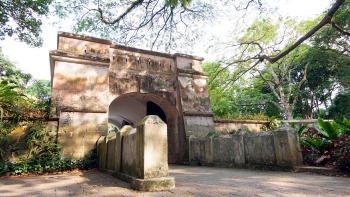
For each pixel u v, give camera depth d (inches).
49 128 310.7
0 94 277.3
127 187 163.0
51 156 295.4
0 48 773.9
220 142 318.7
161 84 429.7
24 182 212.4
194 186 159.9
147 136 158.4
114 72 390.3
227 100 816.3
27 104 311.3
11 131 289.1
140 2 447.5
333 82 848.9
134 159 175.2
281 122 487.8
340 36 613.6
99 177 229.6
